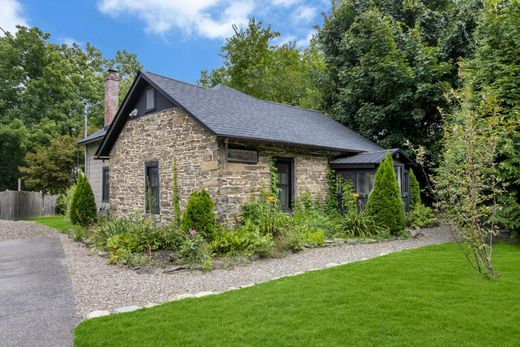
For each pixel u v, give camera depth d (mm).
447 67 14414
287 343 3475
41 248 10016
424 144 15688
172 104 10992
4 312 4742
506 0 9594
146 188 12062
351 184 11984
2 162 30281
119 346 3523
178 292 5469
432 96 14688
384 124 16078
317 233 9352
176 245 8398
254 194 10055
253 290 5207
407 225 12578
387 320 3945
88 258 8414
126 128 13219
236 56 28234
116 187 13758
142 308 4594
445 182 5945
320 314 4164
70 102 30594
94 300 5160
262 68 27531
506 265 6426
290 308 4375
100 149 13883
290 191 11289
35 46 29641
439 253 7602
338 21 18234
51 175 22016
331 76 18516
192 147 10188
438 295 4727
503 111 8539
